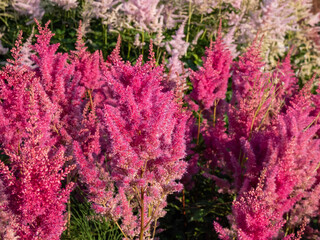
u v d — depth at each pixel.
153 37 5.91
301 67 7.20
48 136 2.56
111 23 5.93
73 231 3.15
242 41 6.87
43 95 2.59
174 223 3.72
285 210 2.52
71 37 6.29
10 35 6.36
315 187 2.87
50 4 6.63
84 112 3.21
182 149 2.13
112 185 2.58
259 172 2.81
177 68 4.49
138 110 1.98
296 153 2.69
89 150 2.98
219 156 3.67
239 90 3.90
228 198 3.70
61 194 2.01
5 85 2.54
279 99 3.78
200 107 3.97
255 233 2.05
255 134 3.26
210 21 7.07
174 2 6.62
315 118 3.24
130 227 2.28
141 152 2.01
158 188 2.25
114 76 2.11
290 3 8.12
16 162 1.99
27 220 1.95
